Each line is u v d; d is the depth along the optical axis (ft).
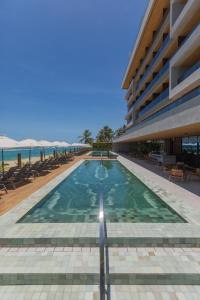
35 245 15.99
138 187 37.76
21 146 53.47
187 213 21.30
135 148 146.00
